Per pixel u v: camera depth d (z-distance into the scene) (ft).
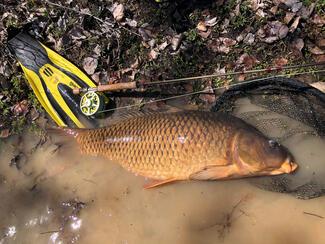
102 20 5.08
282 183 4.07
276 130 4.33
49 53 5.05
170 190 4.34
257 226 4.03
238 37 4.75
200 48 4.82
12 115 5.08
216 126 3.84
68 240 4.36
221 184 4.23
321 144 4.18
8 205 4.65
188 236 4.15
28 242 4.43
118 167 4.49
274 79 4.26
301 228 3.94
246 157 3.75
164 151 3.94
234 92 4.41
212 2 4.88
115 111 4.86
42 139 4.89
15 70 5.11
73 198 4.55
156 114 4.11
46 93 4.94
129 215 4.35
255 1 4.78
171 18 4.93
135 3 5.05
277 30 4.66
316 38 4.62
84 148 4.42
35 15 5.22
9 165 4.85
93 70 5.01
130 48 4.99
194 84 4.74
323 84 4.41
